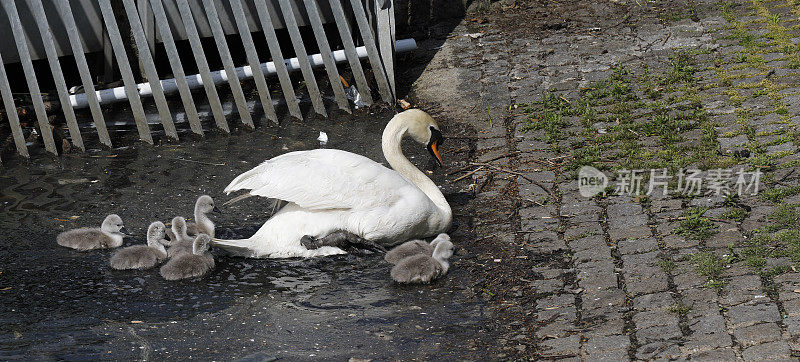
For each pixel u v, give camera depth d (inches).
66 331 238.7
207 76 382.3
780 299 219.1
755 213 270.8
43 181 345.1
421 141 306.0
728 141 327.9
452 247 265.3
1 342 232.4
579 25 472.1
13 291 262.8
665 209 284.4
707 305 223.3
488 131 371.2
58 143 380.5
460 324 234.8
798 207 269.4
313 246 274.2
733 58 404.5
